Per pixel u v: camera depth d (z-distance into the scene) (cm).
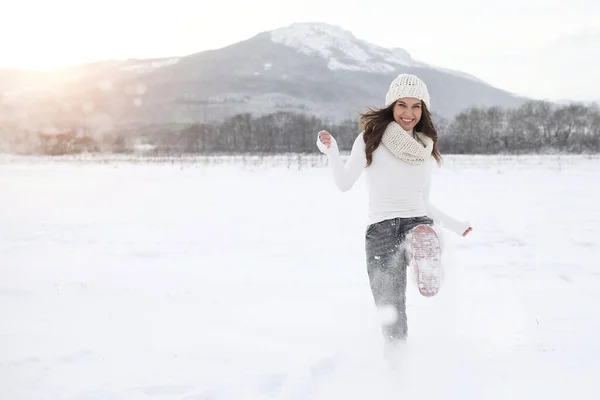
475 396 319
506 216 1123
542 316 479
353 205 1373
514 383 337
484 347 400
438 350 394
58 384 339
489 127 7662
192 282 616
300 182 2175
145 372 358
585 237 880
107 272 668
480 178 2255
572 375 348
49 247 837
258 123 9275
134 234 955
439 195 1553
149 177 2544
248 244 856
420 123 381
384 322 364
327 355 383
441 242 372
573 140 6888
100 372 358
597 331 437
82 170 3216
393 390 329
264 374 349
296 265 705
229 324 463
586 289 575
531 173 2578
